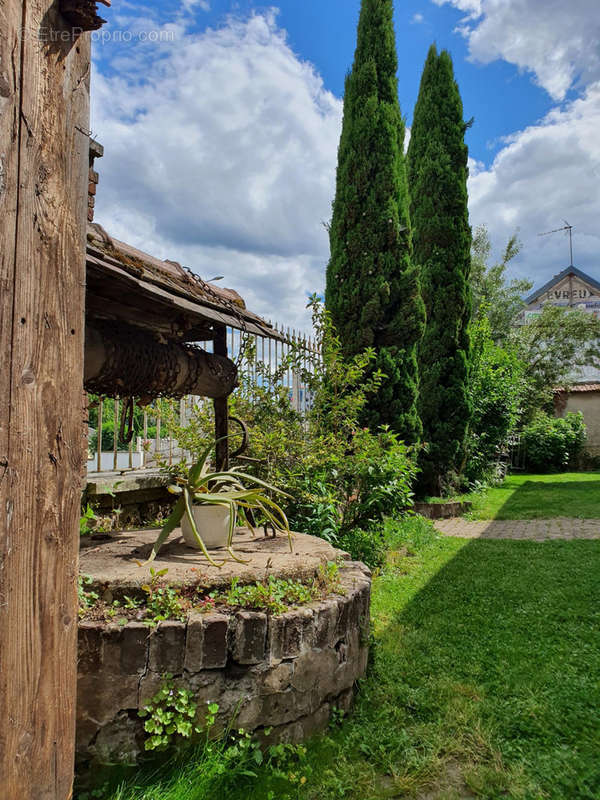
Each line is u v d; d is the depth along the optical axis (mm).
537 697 2717
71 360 1596
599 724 2469
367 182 8133
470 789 2104
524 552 5906
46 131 1521
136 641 2131
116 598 2359
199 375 3416
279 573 2619
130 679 2117
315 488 4902
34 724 1452
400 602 4199
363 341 8148
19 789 1406
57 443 1542
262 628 2273
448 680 2887
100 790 1992
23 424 1441
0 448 1380
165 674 2141
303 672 2377
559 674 2945
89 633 2107
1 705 1368
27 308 1458
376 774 2209
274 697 2289
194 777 2053
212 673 2207
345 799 2053
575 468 18703
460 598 4289
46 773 1483
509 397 12031
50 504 1515
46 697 1490
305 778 2111
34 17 1485
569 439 17438
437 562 5492
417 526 7016
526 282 20656
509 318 20484
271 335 3715
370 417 8047
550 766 2201
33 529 1464
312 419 5734
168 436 5113
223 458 3816
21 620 1427
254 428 5000
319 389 5852
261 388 5355
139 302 3047
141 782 2037
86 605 2275
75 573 1602
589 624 3697
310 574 2762
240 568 2596
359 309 8234
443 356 10297
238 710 2223
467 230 10547
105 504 4250
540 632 3549
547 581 4723
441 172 10383
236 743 2213
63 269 1569
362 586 2838
